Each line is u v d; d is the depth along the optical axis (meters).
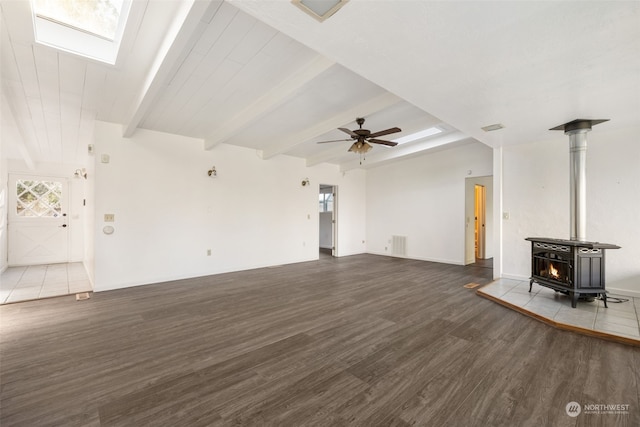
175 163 5.09
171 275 5.04
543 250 3.80
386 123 4.71
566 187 4.26
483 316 3.28
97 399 1.83
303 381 2.02
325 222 9.60
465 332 2.84
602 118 3.32
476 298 3.98
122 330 2.91
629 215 3.73
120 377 2.08
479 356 2.36
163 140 4.97
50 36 2.49
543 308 3.36
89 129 4.68
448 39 1.86
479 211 7.46
